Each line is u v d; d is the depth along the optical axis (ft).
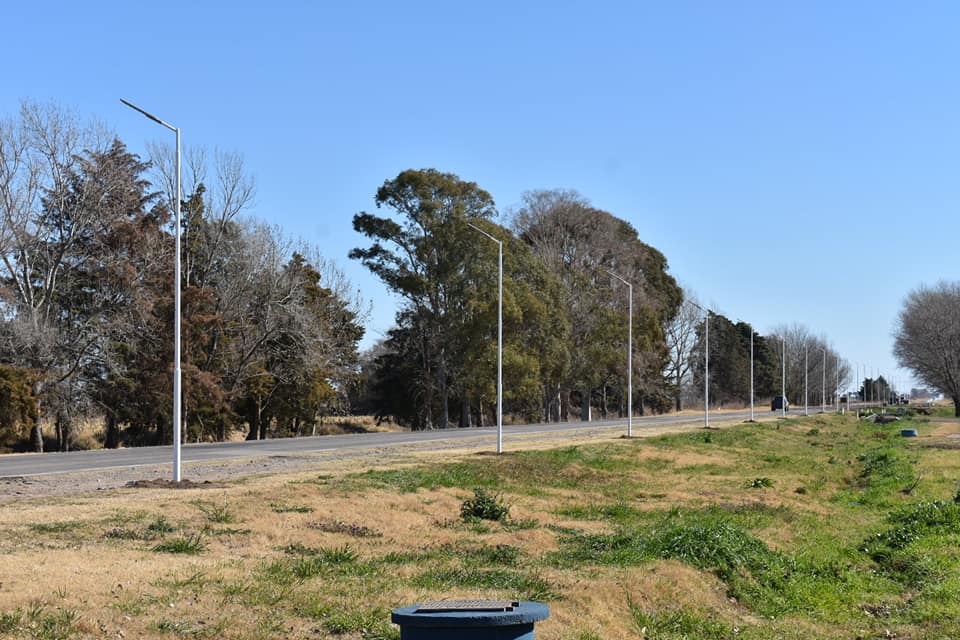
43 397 161.27
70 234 174.60
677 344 388.78
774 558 55.21
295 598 35.45
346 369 231.91
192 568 38.32
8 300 163.32
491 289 232.53
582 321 280.51
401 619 23.20
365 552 47.39
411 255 244.63
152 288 180.75
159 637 29.86
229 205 204.13
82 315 178.40
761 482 96.17
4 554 38.11
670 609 42.98
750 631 42.27
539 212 299.17
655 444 140.26
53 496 59.93
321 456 104.68
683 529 55.98
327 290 230.07
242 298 203.72
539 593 40.42
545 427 205.98
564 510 71.61
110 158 179.22
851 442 192.13
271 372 209.26
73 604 31.42
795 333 566.77
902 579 56.80
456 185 242.37
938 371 391.86
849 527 73.92
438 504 65.77
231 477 75.87
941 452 150.00
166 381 175.01
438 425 272.72
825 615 47.09
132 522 48.16
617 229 311.47
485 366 230.68
